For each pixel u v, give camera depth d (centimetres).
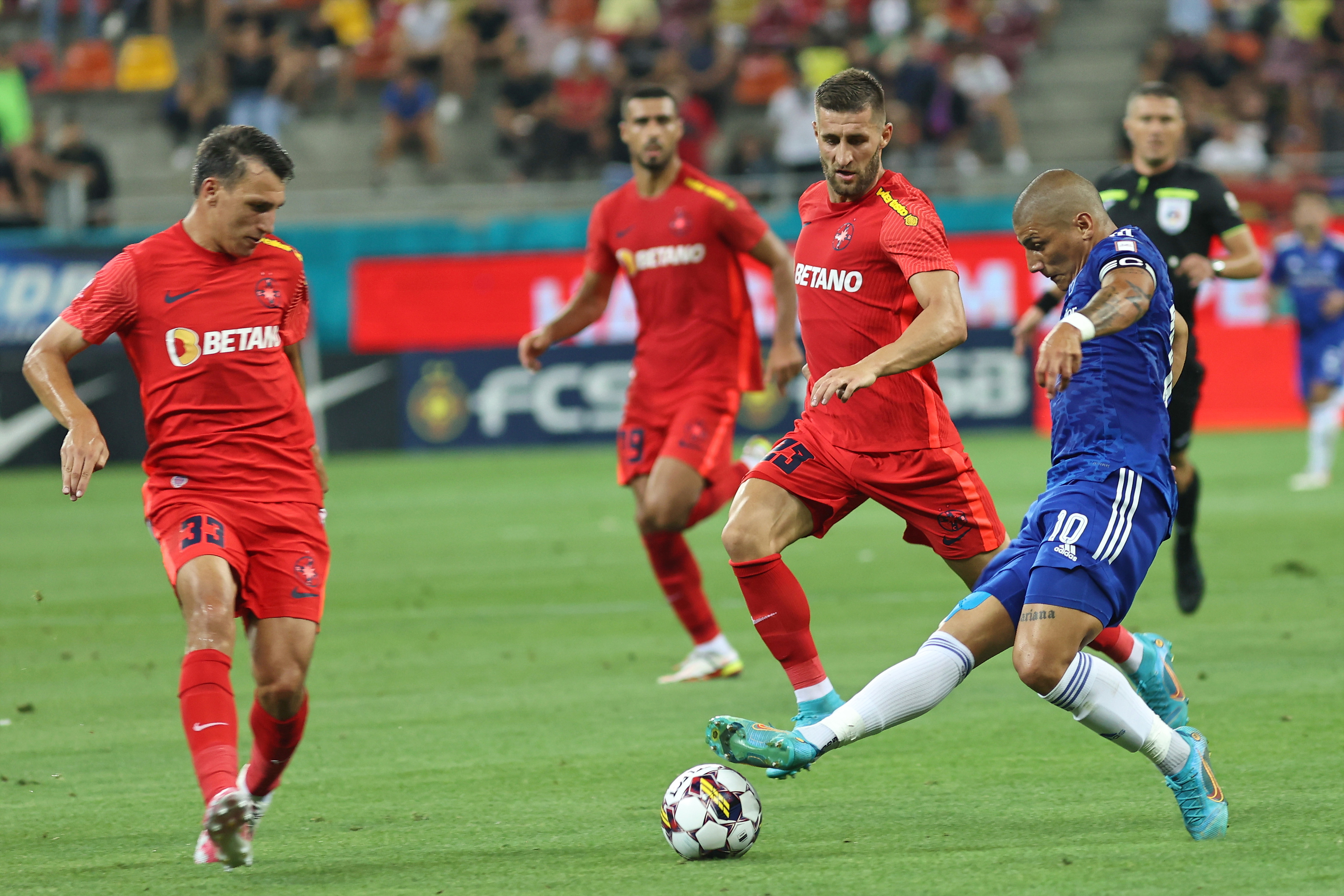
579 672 2384
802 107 6981
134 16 8388
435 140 7712
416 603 3122
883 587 3131
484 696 2206
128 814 1586
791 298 2389
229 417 1447
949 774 1661
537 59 8012
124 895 1285
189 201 7188
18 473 6181
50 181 6775
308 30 8044
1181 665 2225
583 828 1484
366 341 6322
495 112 7788
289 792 1669
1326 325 4650
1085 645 1356
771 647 1700
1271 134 7350
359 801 1622
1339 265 4619
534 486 5250
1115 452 1374
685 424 2330
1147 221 2477
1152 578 3203
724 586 3303
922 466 1711
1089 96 8031
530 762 1784
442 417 6331
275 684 1391
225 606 1373
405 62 7781
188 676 1340
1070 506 1362
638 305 2412
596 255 2455
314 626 1432
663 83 7275
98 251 6194
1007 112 7544
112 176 7781
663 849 1397
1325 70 7744
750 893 1239
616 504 4734
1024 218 1424
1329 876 1241
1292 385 6253
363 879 1320
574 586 3297
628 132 2353
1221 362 6250
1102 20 8319
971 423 6209
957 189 6438
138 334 1452
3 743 1961
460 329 6319
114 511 5006
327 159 7894
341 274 6297
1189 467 2475
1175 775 1361
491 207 6894
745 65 7838
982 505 1734
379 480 5556
